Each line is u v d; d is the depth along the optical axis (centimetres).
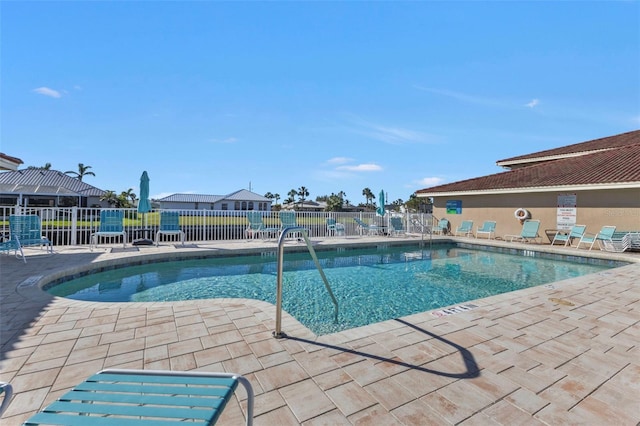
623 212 1068
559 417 205
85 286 676
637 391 236
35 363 264
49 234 1013
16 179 2402
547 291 524
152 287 674
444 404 216
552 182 1227
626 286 562
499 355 289
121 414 126
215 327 345
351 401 218
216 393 143
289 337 321
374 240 1283
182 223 1179
